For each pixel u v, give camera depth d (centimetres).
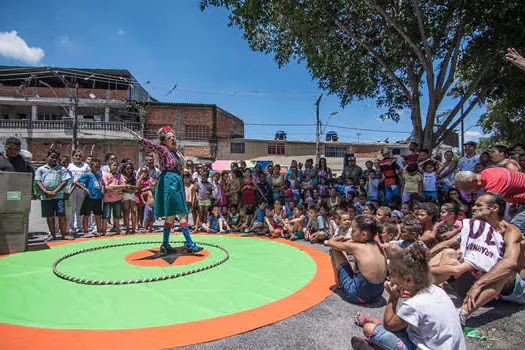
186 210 525
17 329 264
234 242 658
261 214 795
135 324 275
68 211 721
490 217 324
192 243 534
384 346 221
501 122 1680
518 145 614
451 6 883
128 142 2497
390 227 457
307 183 971
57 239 680
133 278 402
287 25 1039
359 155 2894
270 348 243
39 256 517
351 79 1177
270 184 973
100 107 2584
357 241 342
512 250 302
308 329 275
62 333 257
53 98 2569
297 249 592
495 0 779
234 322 281
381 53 1114
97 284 372
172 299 331
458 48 933
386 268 331
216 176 879
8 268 444
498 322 306
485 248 329
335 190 839
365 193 841
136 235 742
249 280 397
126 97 2625
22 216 551
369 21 1045
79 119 2628
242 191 859
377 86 1230
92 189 713
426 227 474
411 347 211
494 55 919
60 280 390
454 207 449
